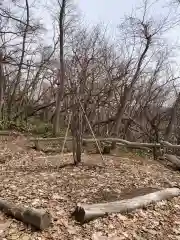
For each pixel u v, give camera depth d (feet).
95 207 15.43
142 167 28.14
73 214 15.31
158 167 29.48
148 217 16.10
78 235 13.82
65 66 52.54
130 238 13.97
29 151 35.68
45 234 13.67
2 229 14.01
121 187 20.48
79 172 24.27
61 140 39.45
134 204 16.65
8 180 21.85
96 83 60.44
